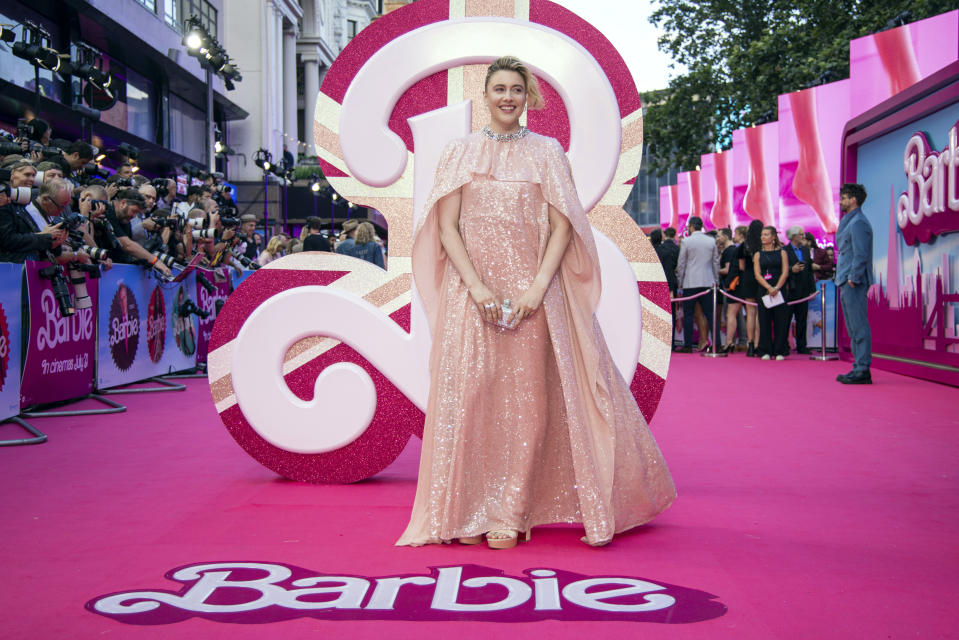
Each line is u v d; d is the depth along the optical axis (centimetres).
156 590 258
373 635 222
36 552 298
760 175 1688
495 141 328
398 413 424
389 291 427
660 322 425
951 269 845
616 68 426
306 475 427
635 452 328
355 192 431
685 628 228
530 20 430
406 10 431
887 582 268
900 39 1135
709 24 3170
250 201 3039
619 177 425
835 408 695
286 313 425
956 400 739
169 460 477
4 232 571
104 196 720
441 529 310
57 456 486
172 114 2641
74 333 671
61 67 1350
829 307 1320
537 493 328
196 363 963
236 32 3372
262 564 284
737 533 330
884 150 1016
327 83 428
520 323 319
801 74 2447
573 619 234
